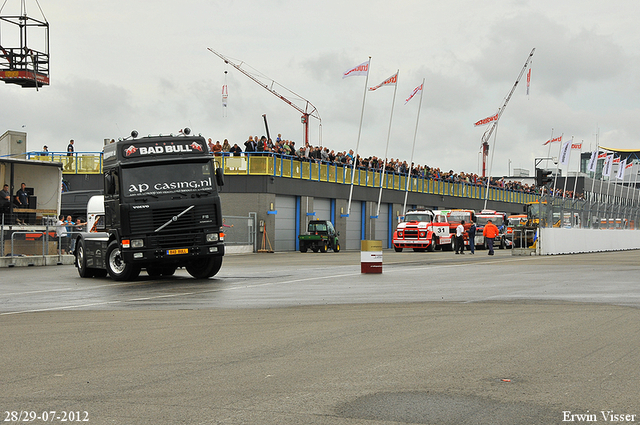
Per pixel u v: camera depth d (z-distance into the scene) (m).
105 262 19.06
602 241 43.75
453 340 8.54
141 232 17.78
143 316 11.05
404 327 9.62
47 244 27.28
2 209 25.89
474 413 5.31
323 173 49.50
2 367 7.18
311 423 5.07
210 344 8.40
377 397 5.79
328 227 45.44
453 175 67.12
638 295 13.86
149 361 7.41
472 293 14.37
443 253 41.38
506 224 52.97
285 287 16.17
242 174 43.94
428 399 5.72
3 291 15.91
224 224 41.41
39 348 8.26
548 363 7.15
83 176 45.34
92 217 30.00
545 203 35.66
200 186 18.30
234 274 20.98
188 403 5.65
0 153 42.28
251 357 7.57
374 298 13.45
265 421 5.12
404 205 56.31
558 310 11.44
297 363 7.22
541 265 25.16
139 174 17.91
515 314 10.94
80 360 7.51
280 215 46.03
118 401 5.75
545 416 5.25
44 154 44.97
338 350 7.93
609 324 9.84
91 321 10.53
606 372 6.73
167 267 20.72
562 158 54.59
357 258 33.81
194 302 13.07
